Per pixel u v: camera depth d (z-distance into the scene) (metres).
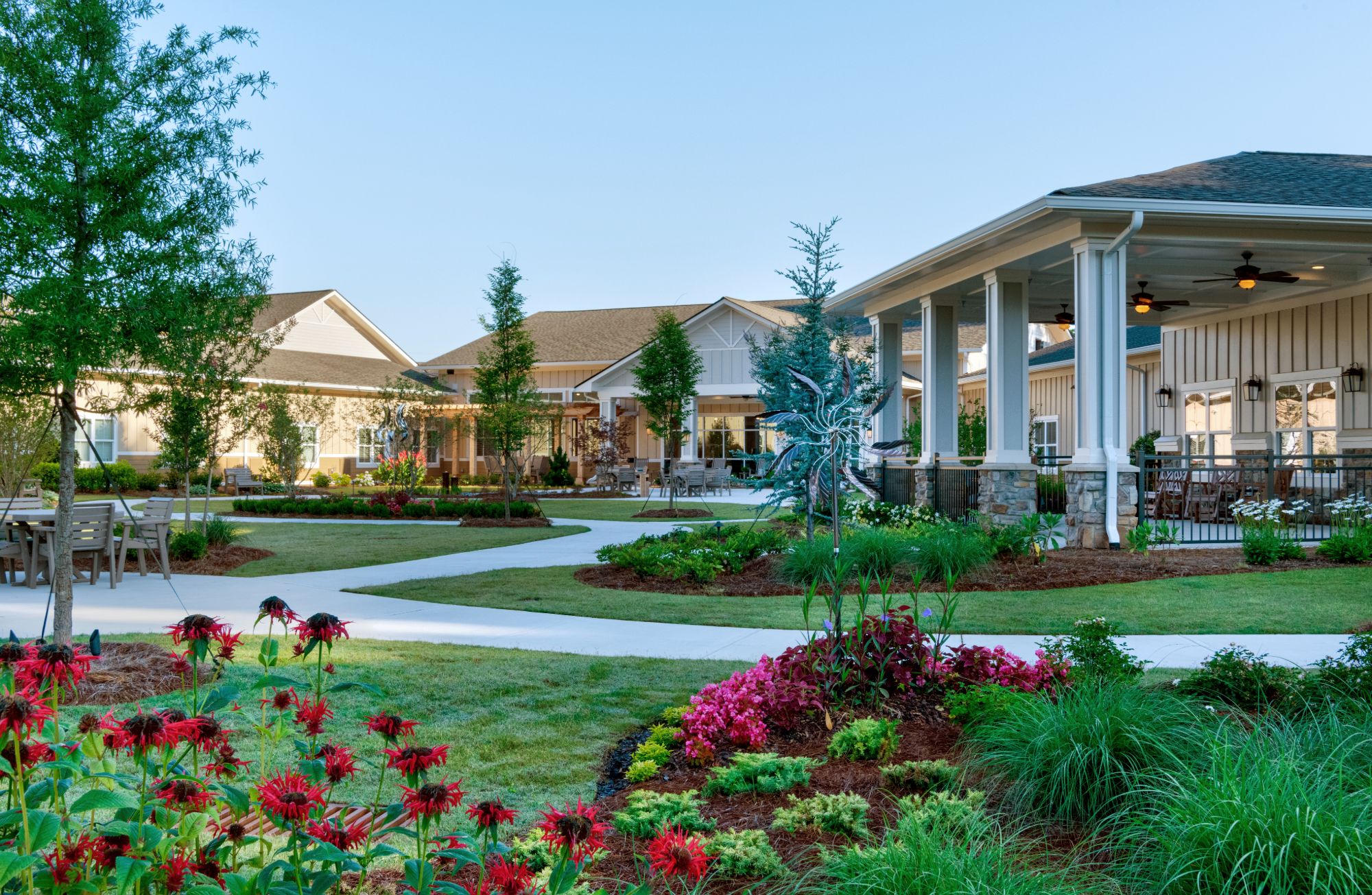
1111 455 11.98
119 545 11.44
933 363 16.36
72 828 2.62
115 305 6.16
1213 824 2.86
